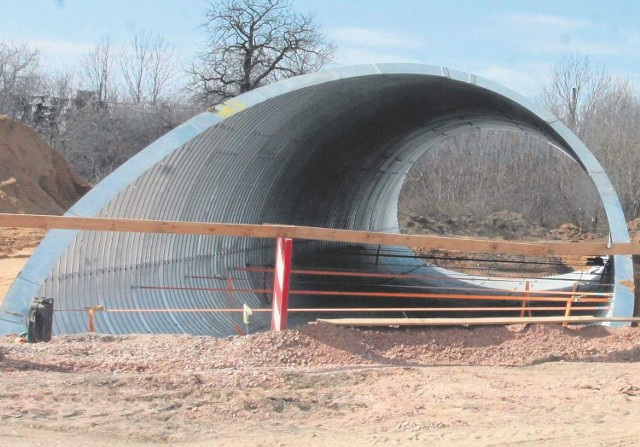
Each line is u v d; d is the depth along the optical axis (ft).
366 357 33.65
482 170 197.77
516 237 162.40
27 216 31.30
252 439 21.97
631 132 183.42
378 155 98.68
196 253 62.49
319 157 82.94
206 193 61.98
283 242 34.71
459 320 37.47
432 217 182.70
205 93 186.70
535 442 22.34
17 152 118.42
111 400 24.61
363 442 21.99
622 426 24.23
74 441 20.80
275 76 189.98
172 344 33.53
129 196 49.80
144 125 187.62
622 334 38.93
